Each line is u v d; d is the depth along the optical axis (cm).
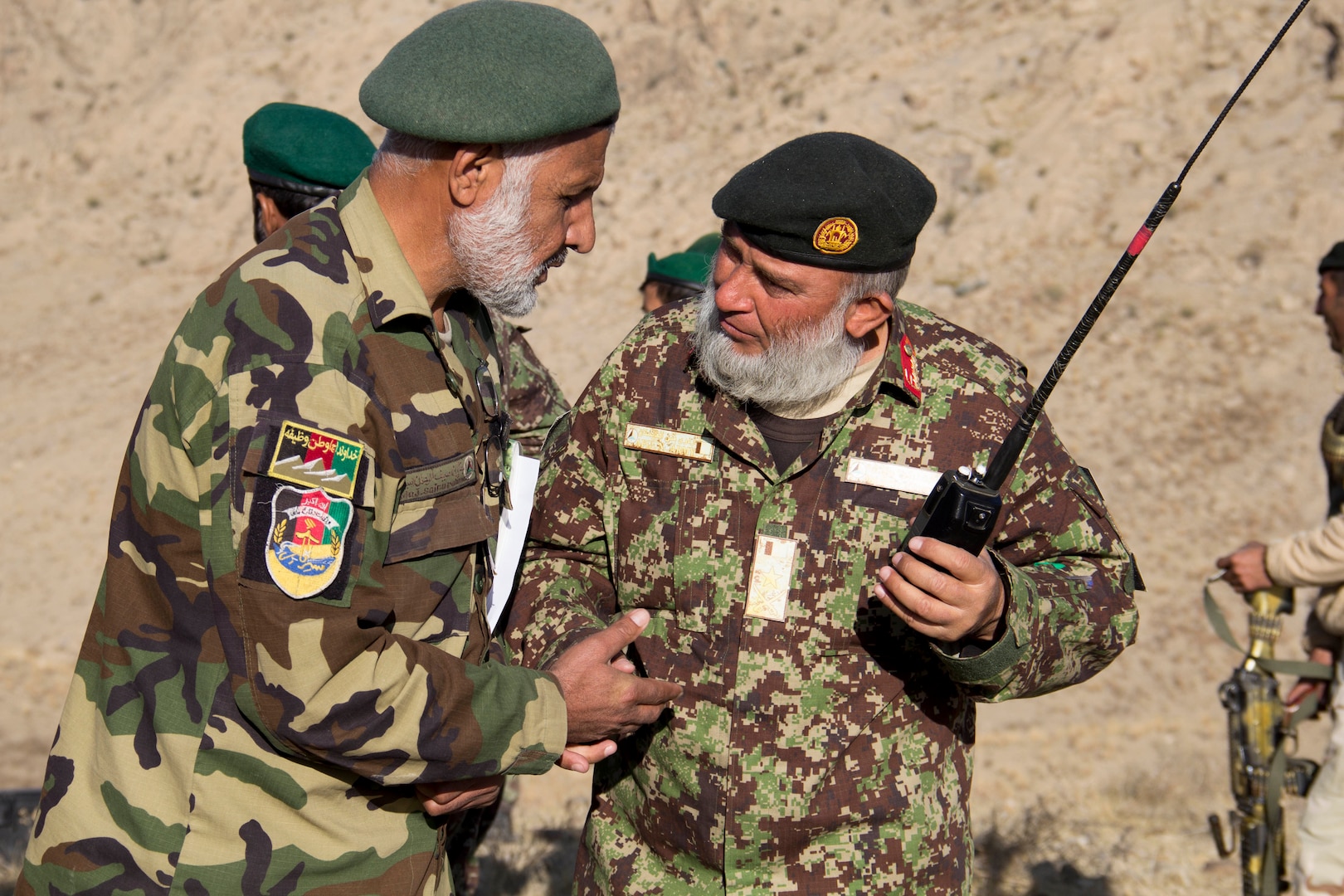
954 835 212
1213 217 1628
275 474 160
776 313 195
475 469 189
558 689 187
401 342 179
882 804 205
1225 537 1238
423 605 181
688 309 225
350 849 180
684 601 210
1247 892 344
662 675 212
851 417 205
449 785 186
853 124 1972
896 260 194
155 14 2502
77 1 2467
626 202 2022
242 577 160
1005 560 193
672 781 212
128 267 2189
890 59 2066
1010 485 205
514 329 310
